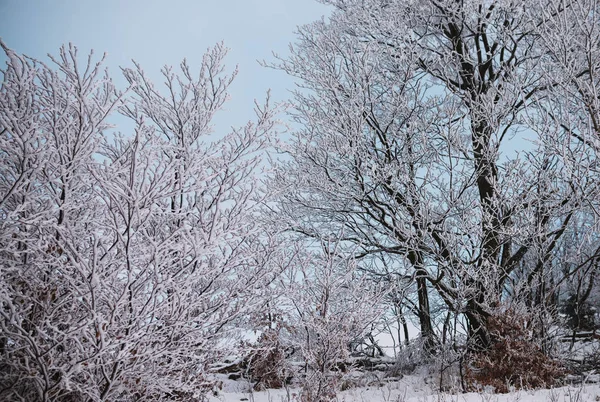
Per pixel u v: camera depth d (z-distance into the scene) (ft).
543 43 29.37
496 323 25.52
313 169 31.42
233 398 24.31
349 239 32.37
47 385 10.19
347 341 18.70
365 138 32.17
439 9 34.17
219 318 14.05
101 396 11.09
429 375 27.73
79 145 11.26
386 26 32.91
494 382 23.72
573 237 33.27
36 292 11.26
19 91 10.70
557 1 26.96
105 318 11.46
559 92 26.50
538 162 27.89
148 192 11.45
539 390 21.99
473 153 30.32
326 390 18.21
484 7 32.24
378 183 30.27
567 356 27.43
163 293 12.17
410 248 28.89
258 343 18.92
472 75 33.01
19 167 11.18
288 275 18.93
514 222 28.48
